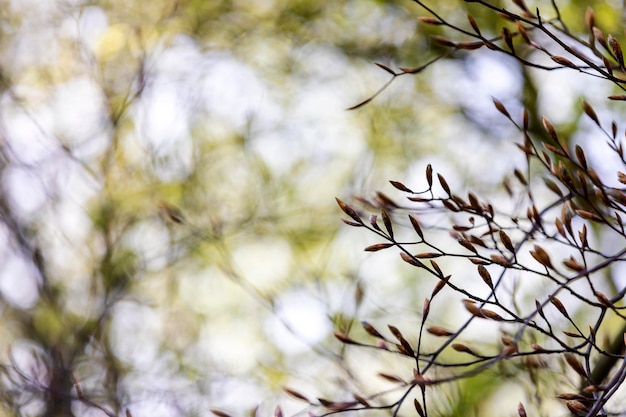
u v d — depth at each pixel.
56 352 5.29
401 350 2.45
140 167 6.45
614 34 4.81
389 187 6.55
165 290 6.55
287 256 6.36
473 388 4.71
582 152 2.60
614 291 4.89
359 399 2.52
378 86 6.64
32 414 4.74
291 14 6.71
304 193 6.77
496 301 2.39
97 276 6.45
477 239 2.57
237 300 6.30
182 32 6.48
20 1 6.21
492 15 5.72
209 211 6.50
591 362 3.70
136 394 5.45
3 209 6.21
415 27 6.14
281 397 4.95
